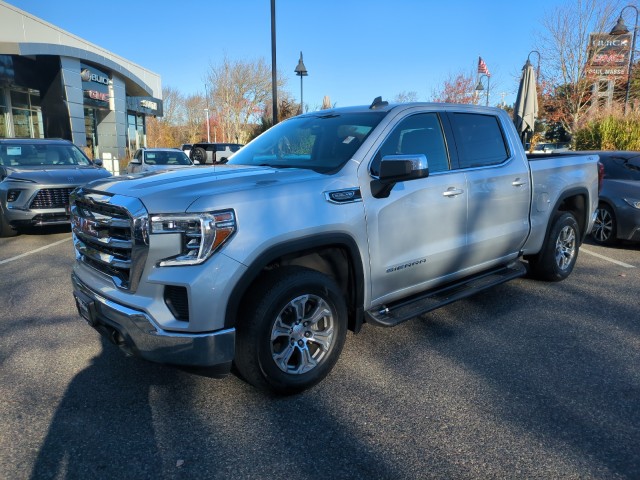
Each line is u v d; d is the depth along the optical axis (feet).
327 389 10.78
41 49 75.36
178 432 9.23
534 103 35.83
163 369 11.71
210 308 9.00
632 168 25.54
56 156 32.40
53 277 19.65
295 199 10.00
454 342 13.21
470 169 13.89
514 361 12.07
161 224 8.96
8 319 14.97
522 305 16.08
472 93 102.17
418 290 13.01
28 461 8.38
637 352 12.52
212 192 9.31
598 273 19.94
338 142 12.16
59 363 12.02
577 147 54.60
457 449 8.66
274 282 9.71
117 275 9.98
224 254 9.03
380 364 11.96
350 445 8.82
